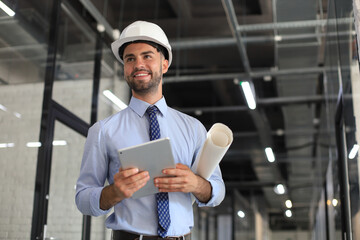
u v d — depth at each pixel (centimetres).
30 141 337
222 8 644
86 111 452
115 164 146
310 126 935
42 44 365
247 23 629
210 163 137
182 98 1002
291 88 768
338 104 361
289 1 504
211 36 675
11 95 314
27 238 328
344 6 277
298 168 1223
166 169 128
